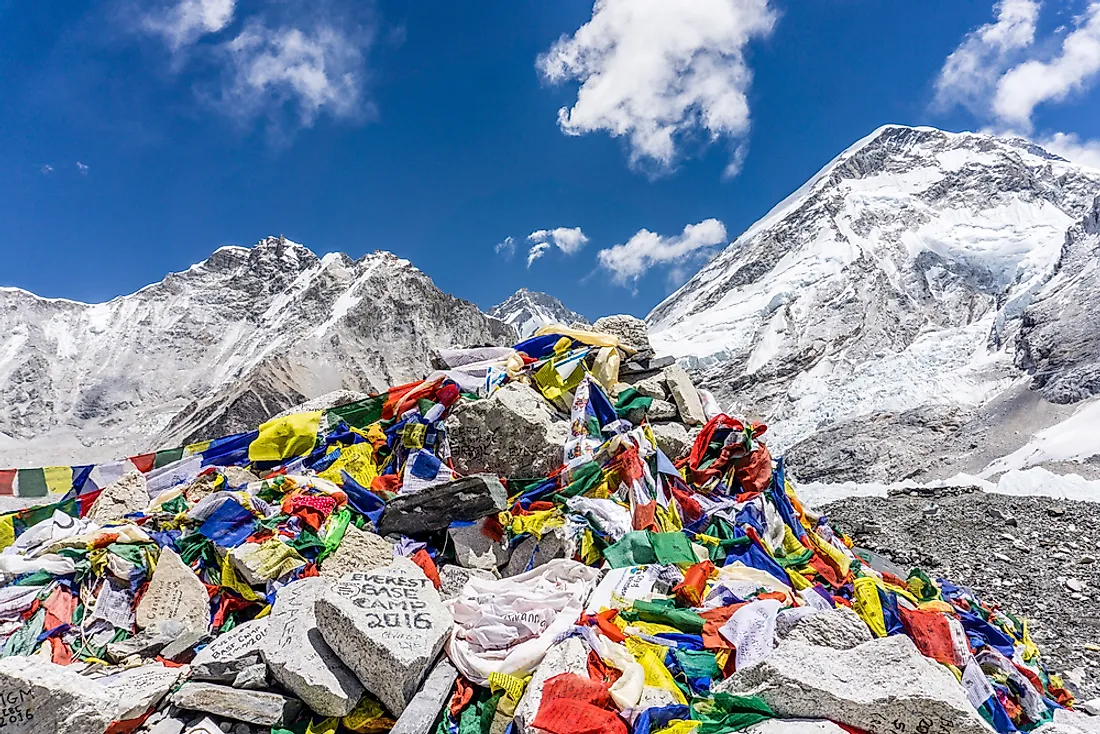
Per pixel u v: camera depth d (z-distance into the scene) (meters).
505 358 13.64
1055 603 17.73
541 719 5.81
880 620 8.63
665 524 10.23
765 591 8.51
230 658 6.41
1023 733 7.48
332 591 6.60
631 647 6.99
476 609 7.43
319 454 11.55
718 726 5.75
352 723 6.18
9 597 7.45
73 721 5.57
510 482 10.23
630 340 15.12
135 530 8.59
